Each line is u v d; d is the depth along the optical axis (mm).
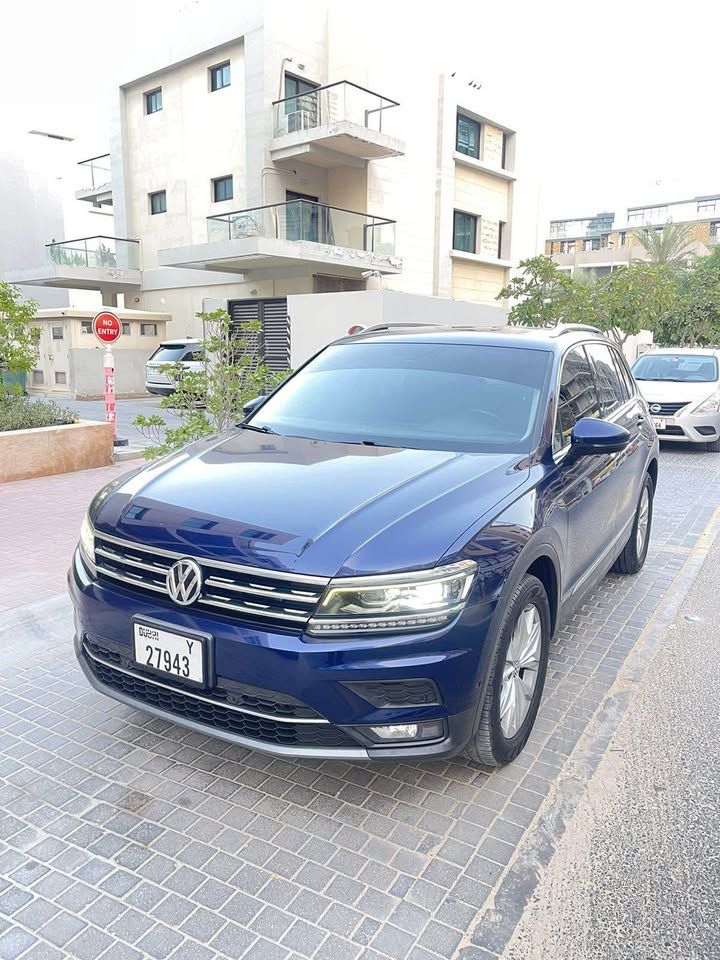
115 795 2924
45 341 23781
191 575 2631
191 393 7027
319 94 22062
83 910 2354
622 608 5004
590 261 67938
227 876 2502
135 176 26984
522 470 3215
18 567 5594
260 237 19625
